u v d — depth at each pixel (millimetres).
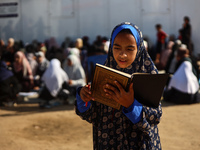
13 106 6980
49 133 4820
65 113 6055
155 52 12766
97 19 15062
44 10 15641
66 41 14469
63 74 6812
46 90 6672
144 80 1528
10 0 15930
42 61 9094
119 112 1683
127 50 1614
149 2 14508
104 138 1719
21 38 15977
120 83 1486
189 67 6625
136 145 1652
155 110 1587
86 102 1694
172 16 14422
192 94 6508
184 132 4602
